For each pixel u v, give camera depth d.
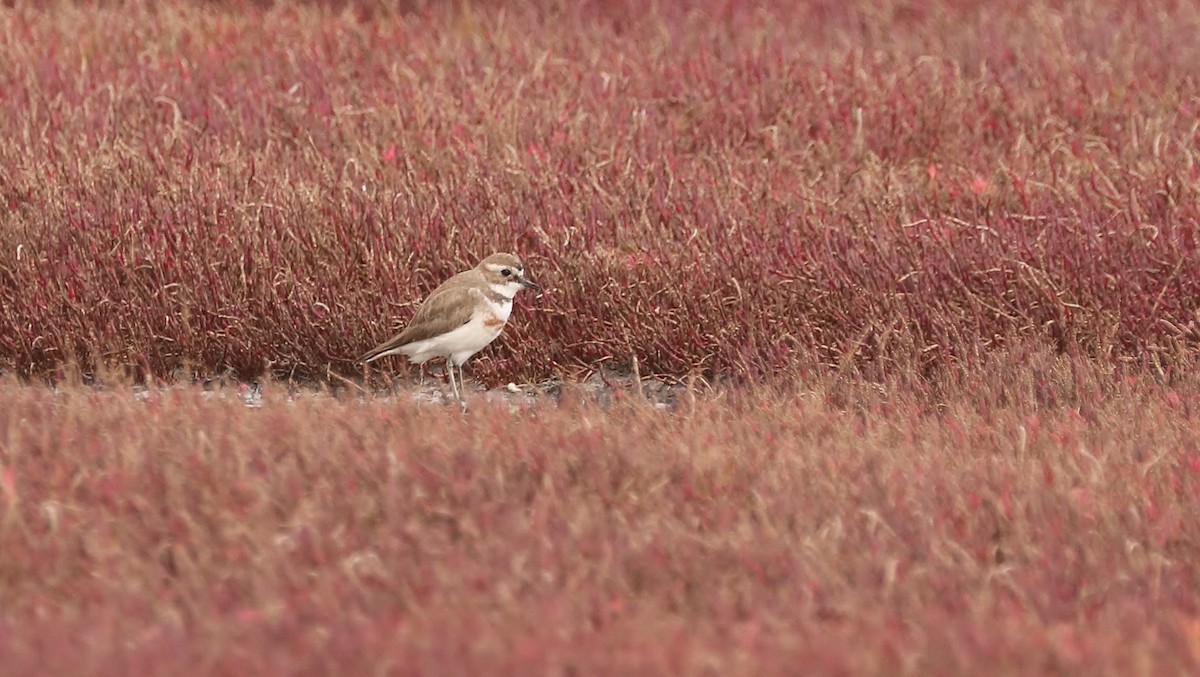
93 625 18.05
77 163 39.28
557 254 35.78
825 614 19.20
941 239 35.81
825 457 24.11
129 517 21.02
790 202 38.94
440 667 16.81
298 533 20.31
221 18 53.03
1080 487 23.14
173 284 35.25
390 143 42.66
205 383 35.06
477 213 37.69
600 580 19.48
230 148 41.50
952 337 33.38
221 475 22.19
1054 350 32.59
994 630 18.12
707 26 54.38
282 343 35.19
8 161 39.50
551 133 43.41
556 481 22.62
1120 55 50.41
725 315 34.72
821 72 48.34
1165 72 48.72
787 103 46.06
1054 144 42.84
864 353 33.47
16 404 25.53
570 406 27.61
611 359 34.97
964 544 21.17
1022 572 20.23
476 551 20.47
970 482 23.28
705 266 35.41
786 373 32.06
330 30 52.09
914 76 48.22
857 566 20.19
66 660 16.92
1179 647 17.97
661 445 24.66
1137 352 32.66
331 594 18.89
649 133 43.88
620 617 18.64
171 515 20.97
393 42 51.41
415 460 23.02
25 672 16.64
